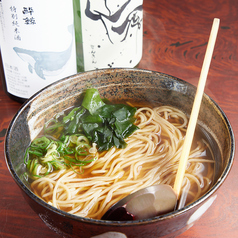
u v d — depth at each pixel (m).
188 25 0.60
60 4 0.37
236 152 0.39
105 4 0.39
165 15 0.62
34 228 0.32
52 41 0.38
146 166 0.36
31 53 0.39
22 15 0.36
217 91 0.47
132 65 0.46
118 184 0.34
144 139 0.38
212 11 0.63
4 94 0.48
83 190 0.34
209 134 0.35
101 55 0.43
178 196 0.30
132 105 0.41
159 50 0.54
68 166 0.35
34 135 0.36
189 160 0.35
